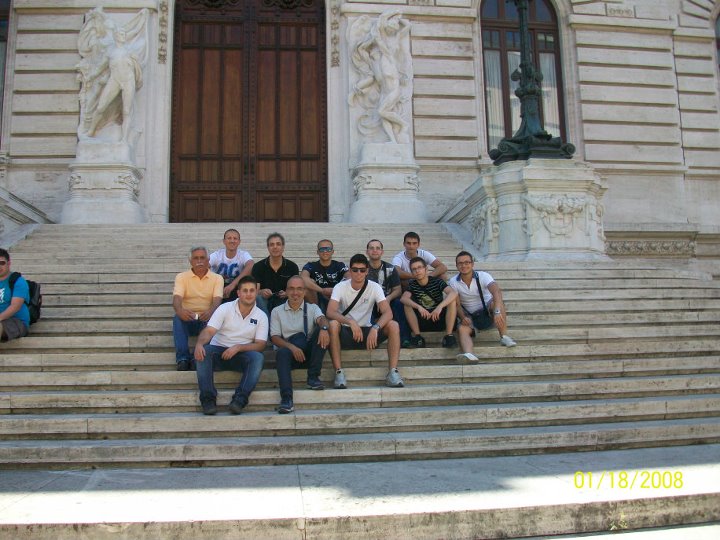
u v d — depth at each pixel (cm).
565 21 1795
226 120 1686
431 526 392
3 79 1620
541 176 1114
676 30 1825
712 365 730
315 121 1708
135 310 804
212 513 395
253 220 1652
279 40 1730
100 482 469
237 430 565
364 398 622
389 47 1628
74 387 644
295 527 385
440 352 724
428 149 1650
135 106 1563
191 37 1705
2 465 510
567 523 404
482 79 1720
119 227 1265
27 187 1548
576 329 788
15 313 725
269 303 765
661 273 1020
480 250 1204
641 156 1762
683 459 521
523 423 594
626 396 662
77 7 1603
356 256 687
